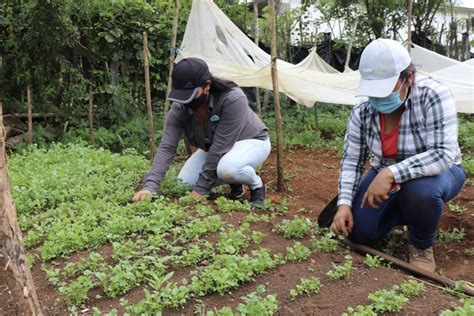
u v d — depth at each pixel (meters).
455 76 6.13
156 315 2.36
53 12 7.62
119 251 3.11
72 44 8.26
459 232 4.12
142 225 3.50
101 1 8.33
